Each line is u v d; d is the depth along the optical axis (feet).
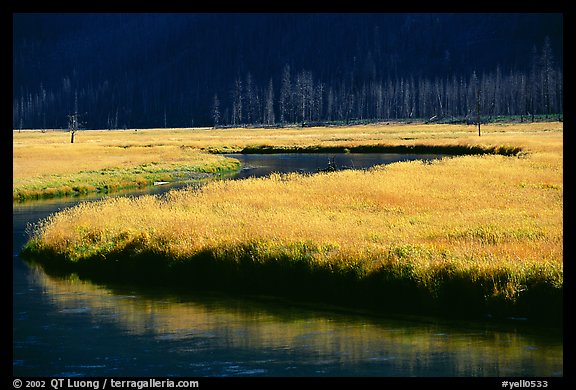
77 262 101.81
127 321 74.18
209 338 67.82
